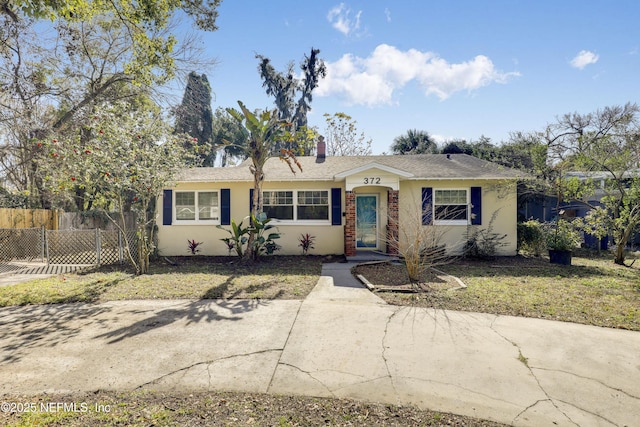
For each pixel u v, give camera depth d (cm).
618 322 512
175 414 288
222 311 579
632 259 1127
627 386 336
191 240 1267
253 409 297
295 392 327
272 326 506
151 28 948
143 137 882
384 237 1243
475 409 298
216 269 969
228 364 385
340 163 1414
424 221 1135
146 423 275
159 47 952
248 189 1265
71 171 816
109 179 807
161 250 1262
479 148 2083
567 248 1024
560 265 1016
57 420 278
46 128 1088
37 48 1106
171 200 1266
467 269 955
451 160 1420
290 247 1251
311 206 1255
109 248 1084
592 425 276
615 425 276
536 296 656
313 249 1245
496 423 279
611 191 1096
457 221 1207
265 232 1244
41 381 347
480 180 1209
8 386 337
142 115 893
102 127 817
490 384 341
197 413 290
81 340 454
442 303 616
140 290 722
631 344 434
